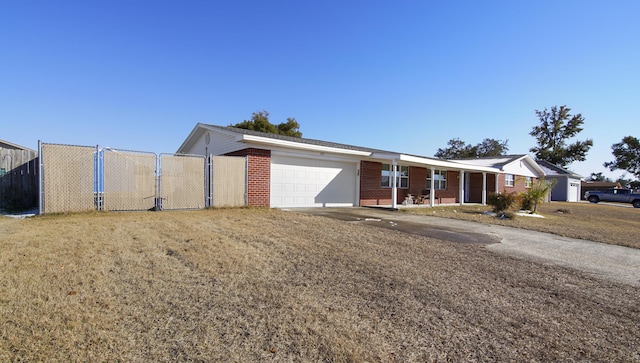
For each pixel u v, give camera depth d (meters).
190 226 7.86
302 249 6.12
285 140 13.84
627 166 55.78
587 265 6.19
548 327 3.45
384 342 2.97
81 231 6.75
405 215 13.02
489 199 15.55
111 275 4.29
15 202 10.66
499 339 3.13
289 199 14.02
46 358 2.48
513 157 27.44
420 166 19.44
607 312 3.92
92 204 9.60
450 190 23.02
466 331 3.26
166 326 3.06
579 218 16.00
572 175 38.50
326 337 2.99
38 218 8.40
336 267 5.12
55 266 4.48
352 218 11.02
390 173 18.08
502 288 4.57
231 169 12.26
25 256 4.82
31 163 11.28
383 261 5.59
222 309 3.47
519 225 11.58
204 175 11.65
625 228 12.45
